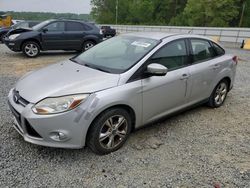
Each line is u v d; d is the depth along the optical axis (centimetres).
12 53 1166
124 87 329
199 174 306
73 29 1141
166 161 329
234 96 602
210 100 499
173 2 6391
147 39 407
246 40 1800
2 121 411
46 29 1077
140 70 349
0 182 275
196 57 443
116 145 343
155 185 284
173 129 418
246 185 291
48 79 339
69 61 421
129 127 353
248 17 4791
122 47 407
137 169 310
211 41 489
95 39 1191
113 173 300
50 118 290
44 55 1141
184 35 435
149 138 384
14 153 327
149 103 363
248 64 1051
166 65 388
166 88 380
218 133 412
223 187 286
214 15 4400
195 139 389
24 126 307
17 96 326
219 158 342
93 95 304
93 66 377
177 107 418
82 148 339
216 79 483
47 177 287
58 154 330
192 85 428
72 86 312
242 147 373
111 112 321
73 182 282
